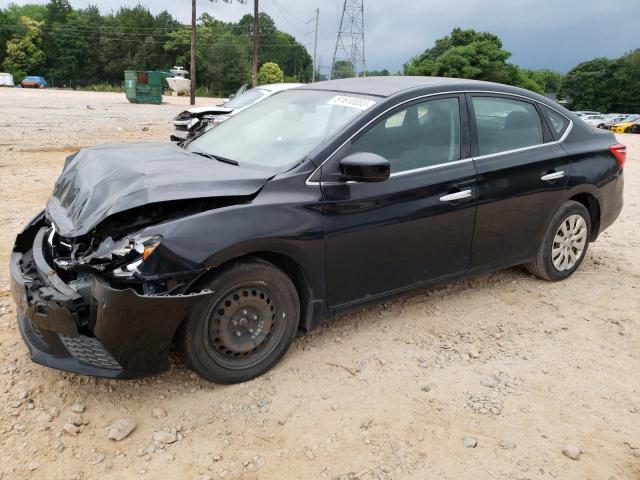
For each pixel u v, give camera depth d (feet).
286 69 399.44
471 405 10.53
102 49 318.86
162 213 9.89
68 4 344.49
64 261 9.86
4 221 20.35
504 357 12.28
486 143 13.67
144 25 328.90
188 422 9.73
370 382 11.11
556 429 9.96
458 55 189.16
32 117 65.21
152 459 8.87
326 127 12.02
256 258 10.44
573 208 15.70
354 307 12.01
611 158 16.43
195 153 13.14
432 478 8.70
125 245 9.24
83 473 8.54
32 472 8.51
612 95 298.35
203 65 302.86
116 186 10.36
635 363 12.25
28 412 9.80
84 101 116.98
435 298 15.06
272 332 10.99
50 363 9.69
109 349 9.36
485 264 14.14
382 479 8.63
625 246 20.39
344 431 9.67
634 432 9.97
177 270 9.30
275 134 12.68
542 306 14.82
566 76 316.19
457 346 12.63
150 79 122.83
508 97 14.46
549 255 15.66
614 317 14.35
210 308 10.00
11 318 13.01
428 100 12.89
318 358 11.85
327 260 11.17
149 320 9.30
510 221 14.17
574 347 12.82
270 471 8.71
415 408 10.36
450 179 12.71
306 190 10.86
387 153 11.99
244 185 10.39
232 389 10.66
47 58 310.04
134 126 59.93
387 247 11.97
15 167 31.32
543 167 14.57
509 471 8.91
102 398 10.25
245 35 354.33
